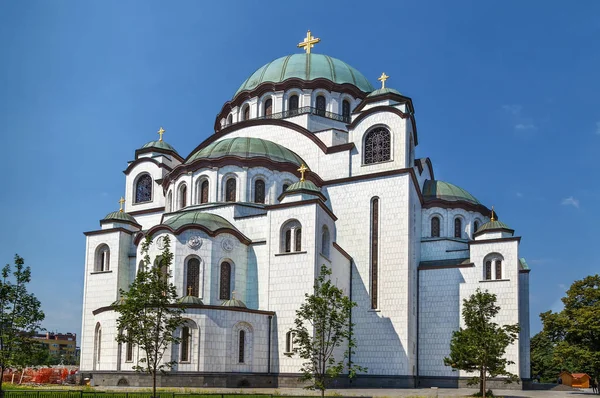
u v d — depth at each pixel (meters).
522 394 57.31
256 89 82.25
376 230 65.06
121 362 54.78
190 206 66.88
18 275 38.38
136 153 83.62
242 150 67.81
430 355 66.12
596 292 62.31
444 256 72.81
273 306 57.59
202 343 52.44
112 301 66.06
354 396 47.34
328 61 85.06
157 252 58.44
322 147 71.31
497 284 64.94
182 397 40.97
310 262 56.53
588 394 58.72
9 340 37.31
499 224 68.06
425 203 76.75
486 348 48.25
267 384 55.62
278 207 59.50
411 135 70.50
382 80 71.88
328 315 45.50
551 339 65.81
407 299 62.00
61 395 39.97
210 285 57.69
